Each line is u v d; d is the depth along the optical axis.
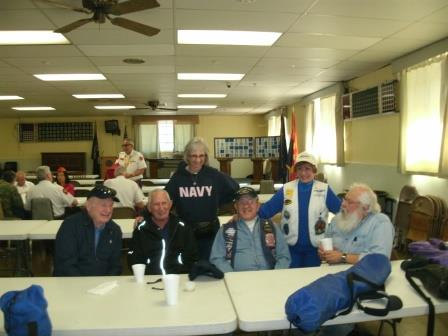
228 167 9.66
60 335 1.44
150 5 2.94
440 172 4.51
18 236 3.21
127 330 1.45
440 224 4.36
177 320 1.51
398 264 2.20
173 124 13.45
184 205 2.84
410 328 2.93
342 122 7.26
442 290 1.66
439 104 4.72
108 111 11.77
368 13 3.65
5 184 5.07
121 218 3.98
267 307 1.62
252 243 2.40
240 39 4.52
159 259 2.46
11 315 1.31
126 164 6.37
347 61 5.64
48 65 5.62
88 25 3.89
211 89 8.04
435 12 3.64
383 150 6.07
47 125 12.90
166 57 5.27
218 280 2.00
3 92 7.96
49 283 1.97
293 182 2.93
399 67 5.40
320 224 2.79
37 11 3.52
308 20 3.85
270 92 8.52
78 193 6.23
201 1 3.32
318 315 1.41
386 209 5.78
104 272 2.38
